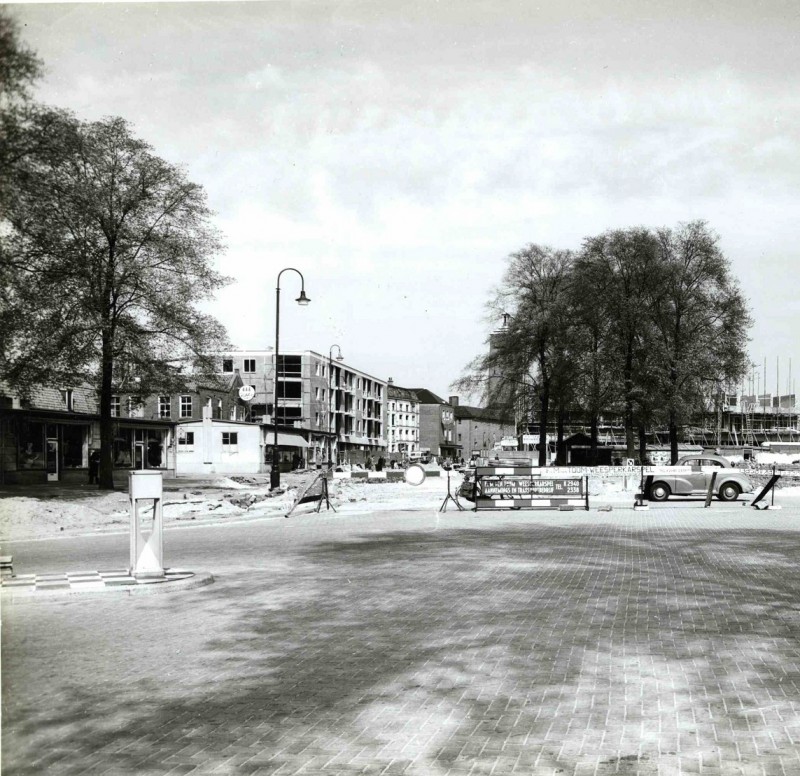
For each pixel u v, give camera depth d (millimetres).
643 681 6238
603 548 14688
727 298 51844
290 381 88312
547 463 62219
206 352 31812
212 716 5547
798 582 10664
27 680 6418
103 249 28766
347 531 18844
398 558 13508
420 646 7367
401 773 4582
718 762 4684
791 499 32062
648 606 9102
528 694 5949
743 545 14922
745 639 7535
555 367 54656
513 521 21266
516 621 8367
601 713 5527
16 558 14297
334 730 5254
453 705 5723
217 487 41250
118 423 48531
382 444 123125
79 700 5910
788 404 105750
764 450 85188
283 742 5059
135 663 6910
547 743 4992
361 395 113000
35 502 21906
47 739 5148
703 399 50906
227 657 7078
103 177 28703
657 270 52281
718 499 29938
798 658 6859
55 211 25156
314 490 26156
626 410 51938
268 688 6152
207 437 64625
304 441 77750
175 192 30188
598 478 43188
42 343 26656
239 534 18688
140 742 5082
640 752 4840
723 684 6152
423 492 38719
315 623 8391
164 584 10555
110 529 20375
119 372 30969
